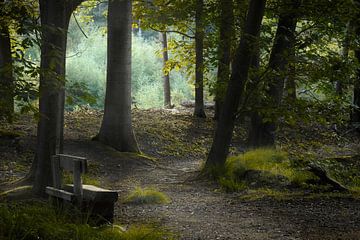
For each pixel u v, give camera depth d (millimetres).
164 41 28750
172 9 20000
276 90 14836
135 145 17203
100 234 5891
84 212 6801
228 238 6973
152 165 16156
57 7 9211
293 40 13742
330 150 18891
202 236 7082
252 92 13234
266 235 7137
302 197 9875
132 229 6508
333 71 13055
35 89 7160
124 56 16875
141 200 9844
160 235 6492
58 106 9578
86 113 22578
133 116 23250
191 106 29312
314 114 13273
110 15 16781
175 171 15578
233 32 15469
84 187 7199
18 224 5227
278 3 13836
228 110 13008
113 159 15883
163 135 20312
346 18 13305
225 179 11922
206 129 22266
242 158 12906
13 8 7824
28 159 14609
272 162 12609
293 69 13586
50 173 9492
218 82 14953
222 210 9109
